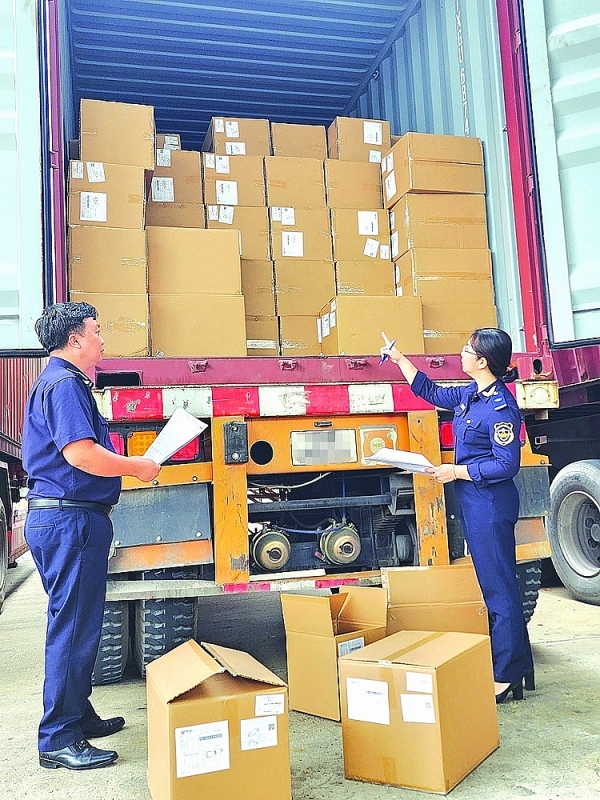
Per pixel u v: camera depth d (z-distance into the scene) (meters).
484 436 2.77
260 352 4.00
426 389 3.03
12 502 7.60
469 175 4.10
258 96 6.51
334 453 3.10
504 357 2.79
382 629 2.76
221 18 5.46
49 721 2.35
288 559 3.11
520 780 2.13
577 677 3.04
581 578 4.49
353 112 6.72
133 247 3.49
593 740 2.39
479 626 2.89
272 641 3.95
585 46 3.28
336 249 4.23
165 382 2.97
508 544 2.74
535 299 3.43
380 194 4.43
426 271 3.95
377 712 2.16
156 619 3.00
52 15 3.05
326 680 2.71
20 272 2.75
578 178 3.28
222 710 1.96
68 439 2.24
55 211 3.00
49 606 2.36
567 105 3.29
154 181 4.13
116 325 3.36
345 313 3.57
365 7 5.31
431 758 2.07
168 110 6.69
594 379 4.14
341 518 3.37
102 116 3.80
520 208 3.52
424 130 4.96
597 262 3.21
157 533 2.89
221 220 4.17
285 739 2.02
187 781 1.90
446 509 3.31
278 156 4.50
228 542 2.92
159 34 5.61
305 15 5.41
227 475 2.93
